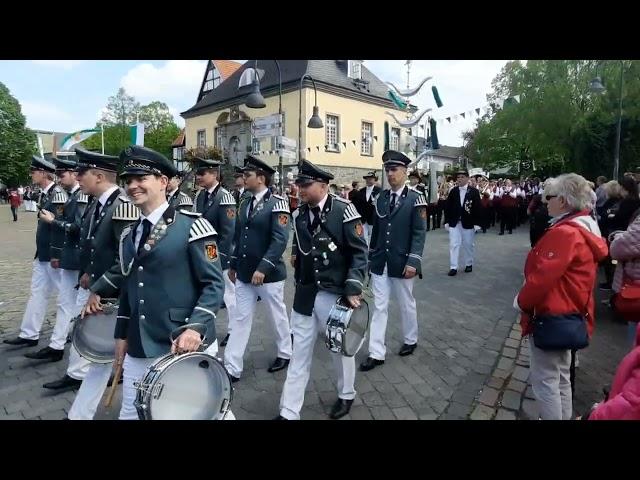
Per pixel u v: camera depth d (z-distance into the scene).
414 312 4.98
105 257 3.82
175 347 2.45
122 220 3.78
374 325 4.74
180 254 2.65
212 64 35.81
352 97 29.12
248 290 4.50
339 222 3.51
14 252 12.72
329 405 3.83
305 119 26.64
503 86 25.84
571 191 2.97
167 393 2.34
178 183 5.34
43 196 5.23
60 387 4.11
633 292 3.41
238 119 29.86
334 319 3.33
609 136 21.92
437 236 15.44
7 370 4.56
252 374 4.50
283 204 4.60
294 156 13.24
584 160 23.00
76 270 4.75
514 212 16.25
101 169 3.96
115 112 61.88
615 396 1.83
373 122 30.67
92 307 3.23
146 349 2.63
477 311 6.59
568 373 3.15
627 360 1.88
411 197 4.86
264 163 4.68
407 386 4.17
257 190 4.66
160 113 63.41
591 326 3.07
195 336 2.47
